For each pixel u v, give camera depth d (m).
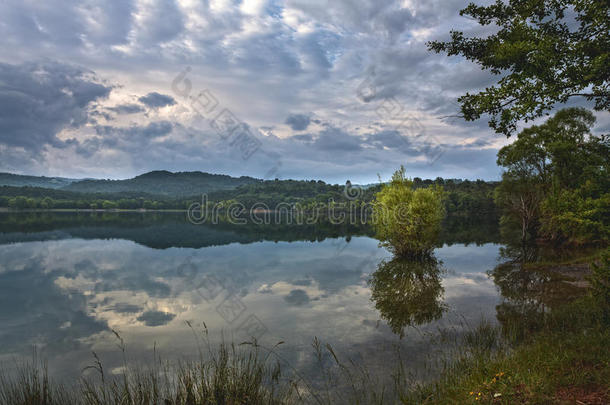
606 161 14.27
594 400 4.23
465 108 7.28
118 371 7.21
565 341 6.70
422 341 8.51
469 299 12.68
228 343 8.74
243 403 5.44
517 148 33.12
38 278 18.28
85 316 11.65
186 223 78.88
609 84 6.41
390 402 5.64
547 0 7.00
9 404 5.59
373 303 12.39
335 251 27.86
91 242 36.09
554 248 27.62
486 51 7.27
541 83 6.47
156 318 11.20
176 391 6.04
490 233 42.59
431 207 21.22
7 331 10.23
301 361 7.45
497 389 4.99
